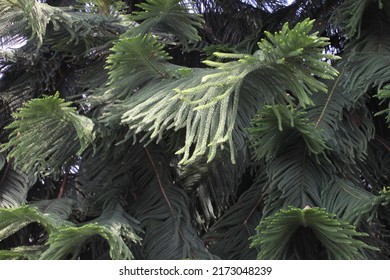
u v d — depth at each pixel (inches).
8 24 76.4
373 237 75.1
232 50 89.7
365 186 86.6
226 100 51.7
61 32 79.7
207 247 90.4
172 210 83.0
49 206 80.6
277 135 70.7
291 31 47.9
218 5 104.0
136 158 83.8
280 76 53.2
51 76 95.7
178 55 106.6
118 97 69.3
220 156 87.4
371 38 84.4
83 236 66.4
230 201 98.7
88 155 83.0
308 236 73.1
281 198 74.3
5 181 93.7
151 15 67.2
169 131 75.3
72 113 64.3
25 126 64.6
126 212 83.2
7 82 99.5
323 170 75.9
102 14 81.4
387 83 79.2
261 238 66.0
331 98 80.9
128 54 61.4
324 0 97.5
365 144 80.1
